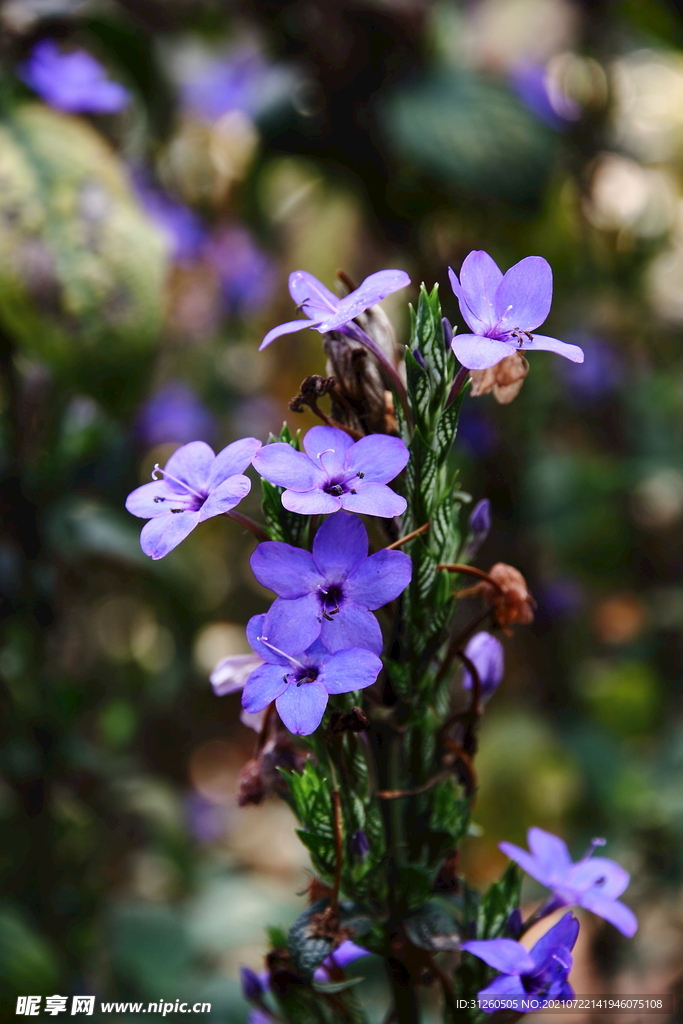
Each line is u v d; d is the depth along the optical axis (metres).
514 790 0.82
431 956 0.37
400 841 0.37
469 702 0.39
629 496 1.01
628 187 0.96
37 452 0.63
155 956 0.74
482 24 0.82
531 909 0.75
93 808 0.73
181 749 1.12
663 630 1.03
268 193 0.95
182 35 0.88
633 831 0.82
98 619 0.99
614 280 0.94
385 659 0.36
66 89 0.62
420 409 0.36
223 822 1.06
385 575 0.34
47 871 0.66
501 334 0.35
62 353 0.53
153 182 0.89
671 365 1.05
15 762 0.65
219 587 1.19
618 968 0.82
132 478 0.75
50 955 0.60
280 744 0.38
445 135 0.69
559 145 0.76
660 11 0.76
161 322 0.54
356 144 0.76
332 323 0.35
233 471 0.34
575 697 0.91
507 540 0.84
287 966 0.37
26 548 0.62
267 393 1.12
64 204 0.53
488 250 0.80
